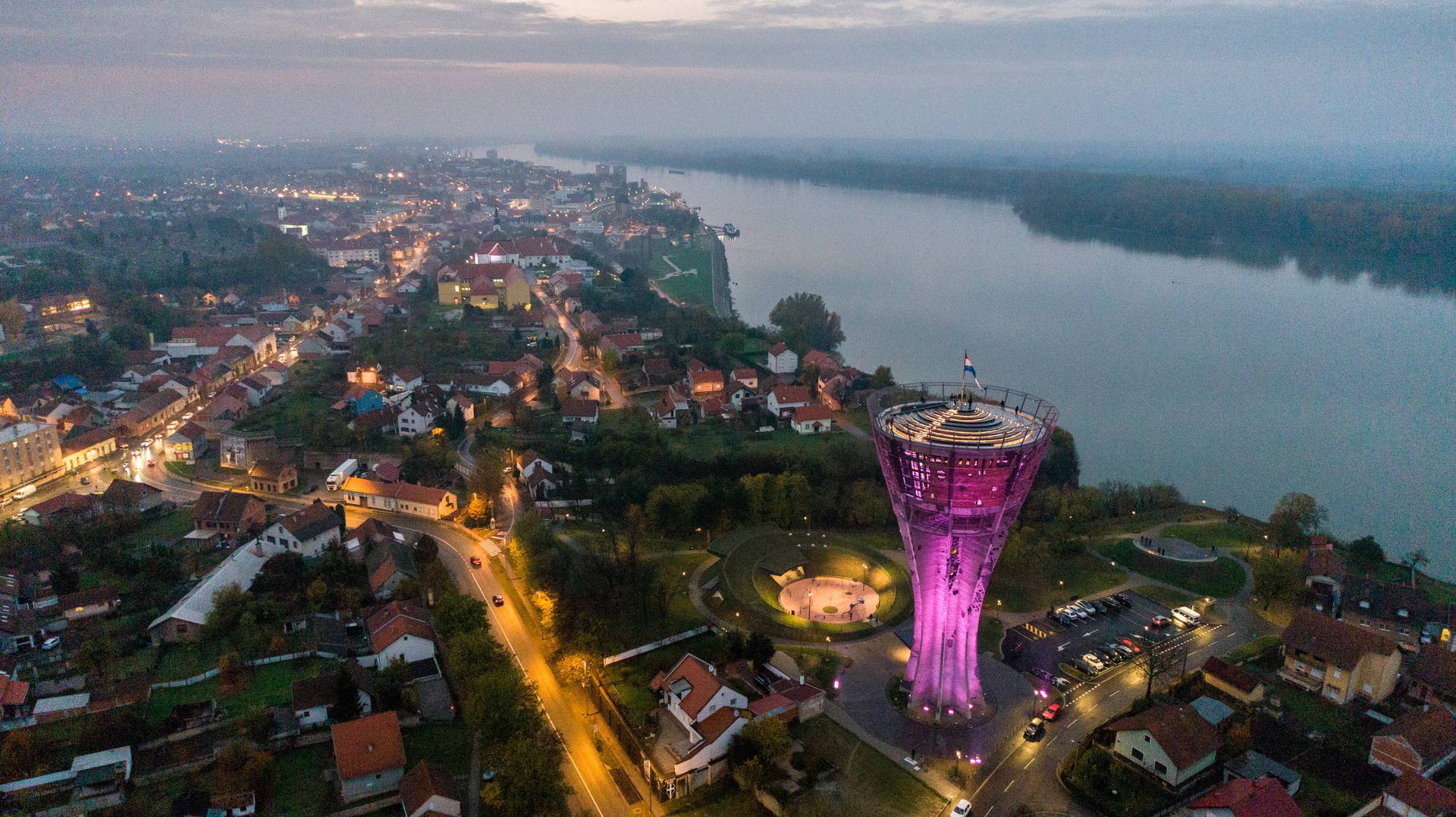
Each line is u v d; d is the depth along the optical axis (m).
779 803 94.25
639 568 139.62
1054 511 166.25
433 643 120.69
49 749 99.00
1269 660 123.19
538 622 131.00
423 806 89.19
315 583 130.75
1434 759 99.12
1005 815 94.44
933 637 109.38
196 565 144.25
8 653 118.50
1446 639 125.69
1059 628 131.88
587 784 98.62
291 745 102.06
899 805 95.38
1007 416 107.12
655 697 112.75
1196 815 91.94
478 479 168.25
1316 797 97.06
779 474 178.00
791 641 126.88
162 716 105.62
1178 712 101.81
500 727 99.19
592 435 196.38
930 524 103.19
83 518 159.25
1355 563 153.38
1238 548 158.88
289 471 181.00
